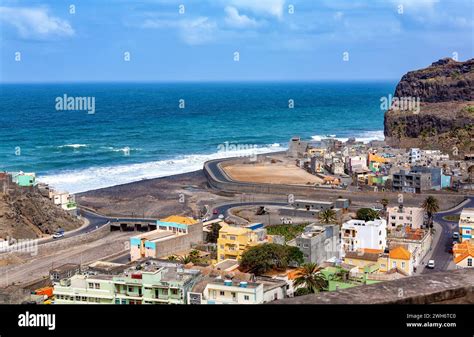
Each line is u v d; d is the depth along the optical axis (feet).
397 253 305.94
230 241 340.18
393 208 446.19
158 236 378.73
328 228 340.18
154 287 228.63
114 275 245.24
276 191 612.70
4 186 455.22
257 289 223.10
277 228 458.09
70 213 483.10
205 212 526.16
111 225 478.59
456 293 55.52
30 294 265.34
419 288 55.21
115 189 640.99
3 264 369.91
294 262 301.43
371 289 55.77
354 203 559.79
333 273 275.59
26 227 434.71
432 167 612.29
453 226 459.73
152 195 610.65
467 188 590.14
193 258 334.44
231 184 636.07
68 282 245.86
